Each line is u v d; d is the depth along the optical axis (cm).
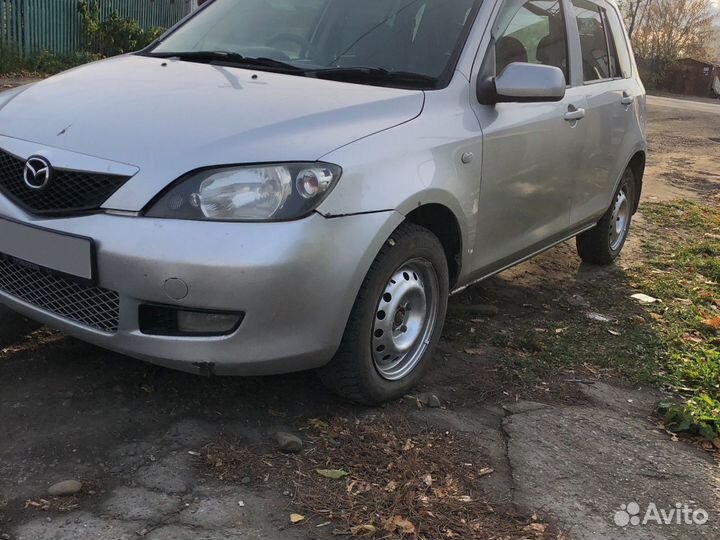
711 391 372
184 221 255
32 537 221
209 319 261
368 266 280
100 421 286
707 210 824
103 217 261
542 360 389
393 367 322
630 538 251
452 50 353
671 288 532
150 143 269
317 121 285
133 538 225
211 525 234
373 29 366
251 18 401
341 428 298
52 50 1468
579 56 466
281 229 256
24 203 281
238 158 262
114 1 1636
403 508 252
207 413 299
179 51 391
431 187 305
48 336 350
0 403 291
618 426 326
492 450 295
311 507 248
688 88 4438
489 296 487
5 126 304
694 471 296
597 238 555
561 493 272
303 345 270
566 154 429
